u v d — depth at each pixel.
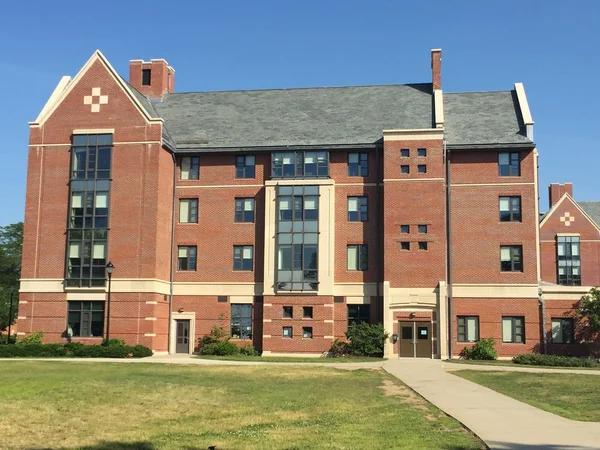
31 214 46.91
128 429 17.39
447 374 32.47
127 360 39.38
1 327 76.06
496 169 46.53
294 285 46.22
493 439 15.41
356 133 48.69
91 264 45.78
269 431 16.70
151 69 55.38
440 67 51.47
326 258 46.28
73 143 47.09
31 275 46.34
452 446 14.64
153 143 46.41
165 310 47.22
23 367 33.75
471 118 49.34
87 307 45.59
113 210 46.12
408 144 46.19
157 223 45.88
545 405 21.55
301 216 46.91
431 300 44.69
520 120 48.44
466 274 45.75
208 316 47.72
